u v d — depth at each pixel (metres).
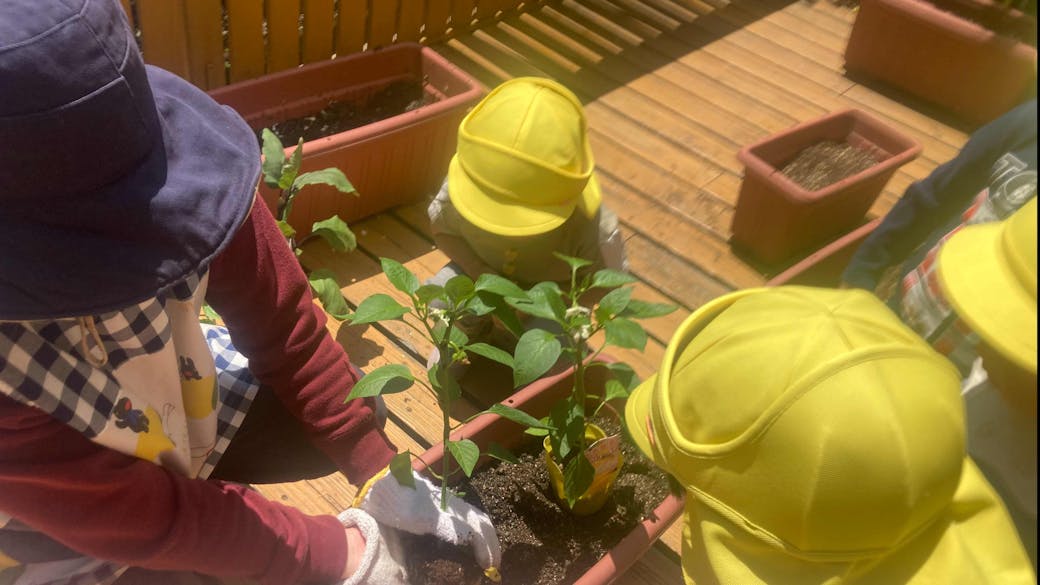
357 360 2.15
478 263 1.96
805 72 3.44
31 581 1.16
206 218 1.01
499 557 1.47
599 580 1.45
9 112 0.83
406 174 2.55
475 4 3.41
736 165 2.92
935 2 3.13
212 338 1.50
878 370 0.82
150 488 1.10
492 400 2.09
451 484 1.63
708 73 3.37
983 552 0.78
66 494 1.02
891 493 0.81
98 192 0.94
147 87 0.99
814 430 0.82
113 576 1.23
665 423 0.98
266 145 2.11
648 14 3.66
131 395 1.09
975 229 0.71
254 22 2.70
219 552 1.17
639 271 2.52
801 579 0.90
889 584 0.86
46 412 0.98
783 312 0.91
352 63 2.61
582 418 1.42
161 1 2.46
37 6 0.85
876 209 2.81
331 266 2.43
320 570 1.30
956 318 0.83
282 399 1.40
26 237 0.90
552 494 1.65
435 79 2.69
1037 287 0.60
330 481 1.88
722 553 0.93
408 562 1.44
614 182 2.80
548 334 1.29
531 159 1.60
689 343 1.02
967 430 0.73
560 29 3.51
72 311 0.93
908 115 3.27
